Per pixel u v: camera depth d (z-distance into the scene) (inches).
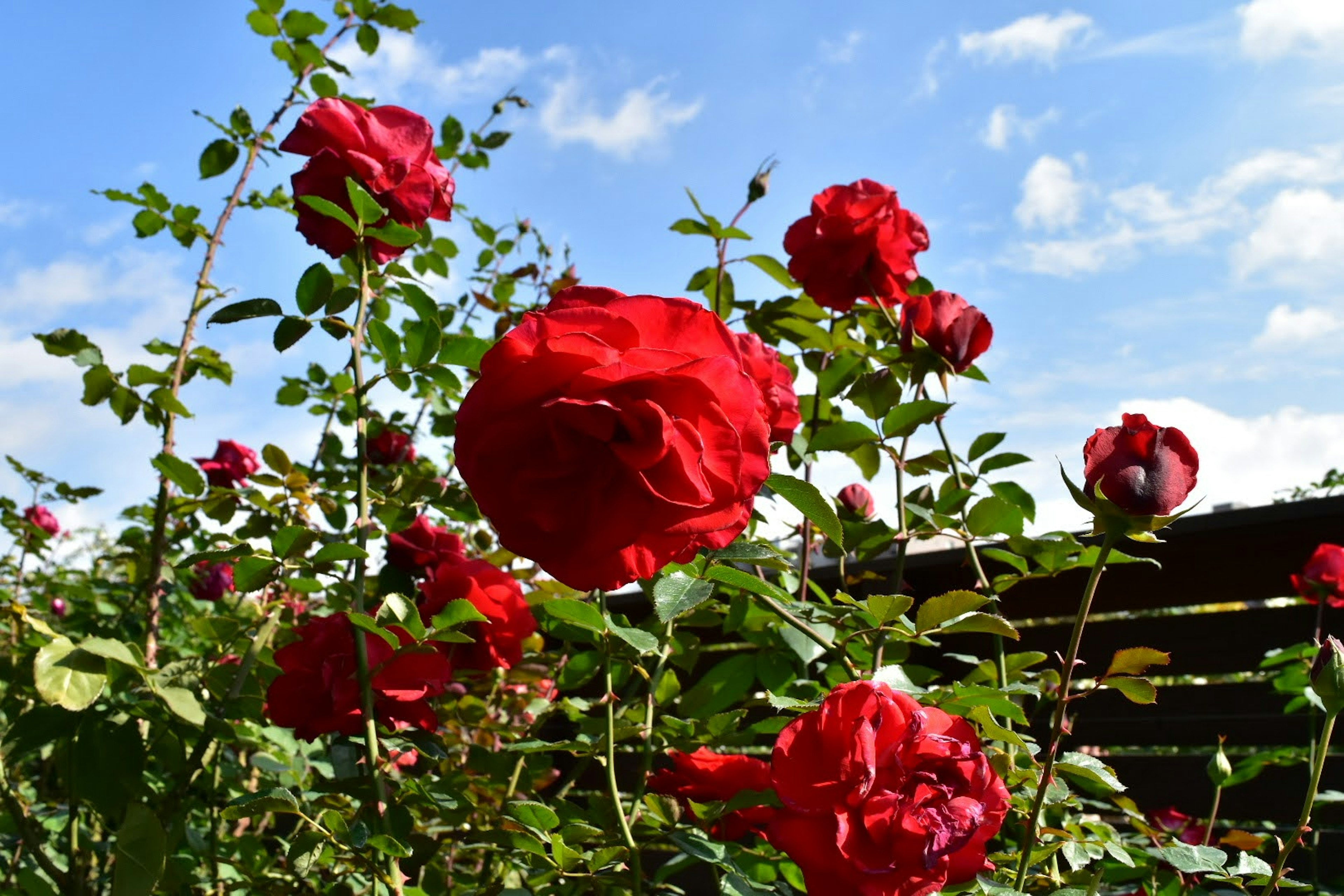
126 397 66.7
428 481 52.7
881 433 57.3
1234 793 92.4
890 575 97.7
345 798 45.7
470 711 64.6
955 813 35.7
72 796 48.9
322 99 50.1
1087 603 38.0
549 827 41.6
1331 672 40.3
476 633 52.6
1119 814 75.0
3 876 60.2
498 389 30.8
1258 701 93.1
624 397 30.1
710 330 32.3
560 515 30.7
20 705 54.9
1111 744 98.5
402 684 45.3
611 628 40.9
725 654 100.6
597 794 48.4
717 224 66.9
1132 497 34.8
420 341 46.4
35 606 102.7
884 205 66.1
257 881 52.6
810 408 69.9
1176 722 96.3
